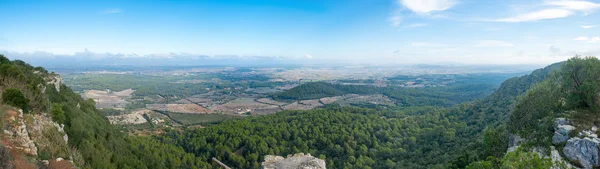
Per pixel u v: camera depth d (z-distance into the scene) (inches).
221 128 3718.0
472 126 3260.3
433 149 2898.6
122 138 2506.2
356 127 3523.6
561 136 1421.0
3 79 1540.4
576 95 1617.9
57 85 2608.3
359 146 3157.0
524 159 1112.8
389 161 2751.0
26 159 1061.1
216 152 3157.0
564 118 1523.1
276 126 3627.0
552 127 1529.3
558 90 1787.6
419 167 2465.6
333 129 3516.2
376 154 3034.0
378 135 3435.0
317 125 3678.6
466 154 2162.9
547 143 1456.7
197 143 3319.4
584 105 1593.3
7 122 1128.2
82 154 1489.9
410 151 3058.6
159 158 2588.6
